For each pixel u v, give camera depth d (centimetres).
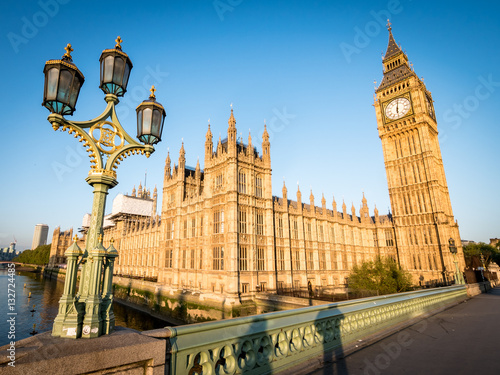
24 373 350
